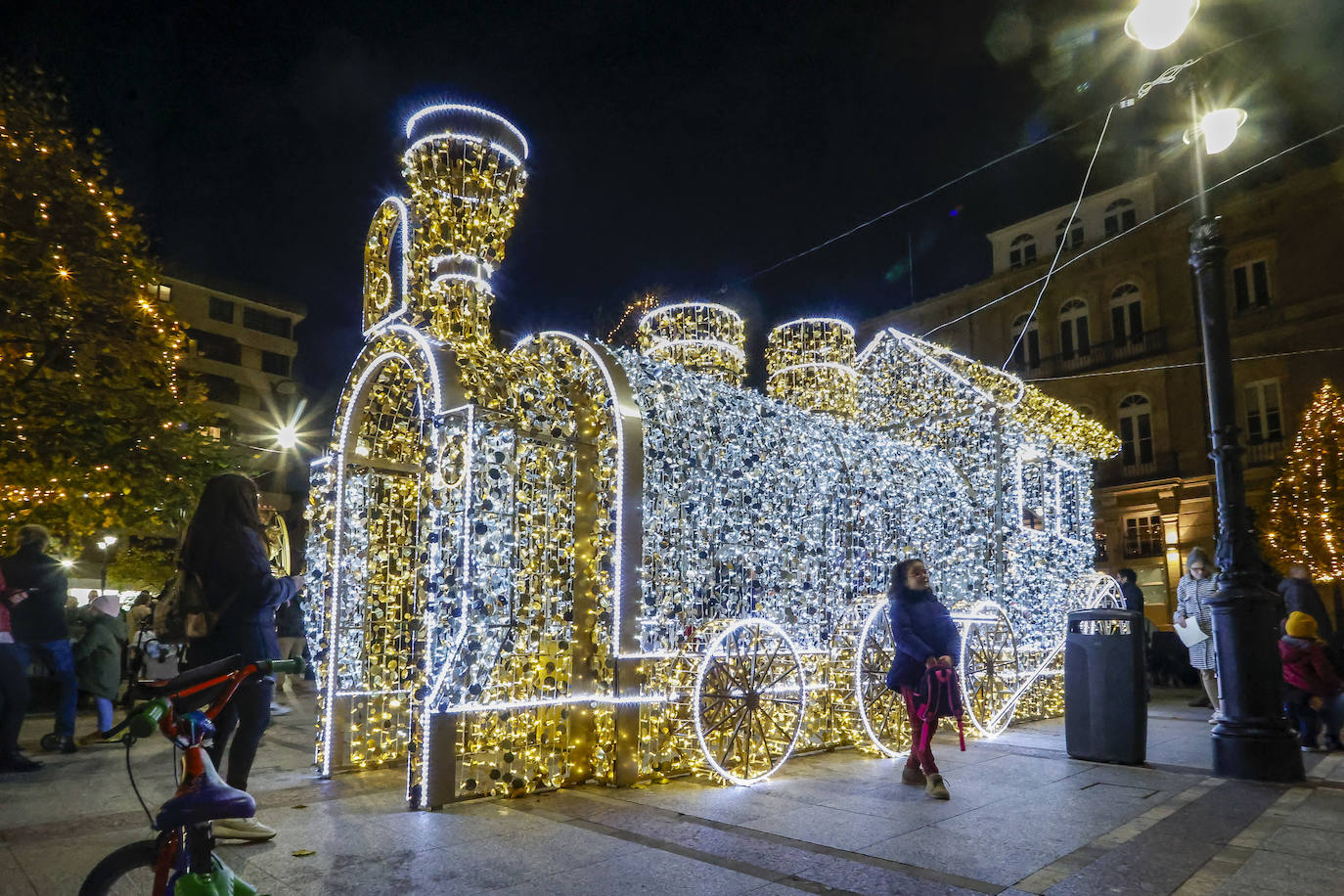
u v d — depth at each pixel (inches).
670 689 238.8
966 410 398.9
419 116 256.5
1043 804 210.8
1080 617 277.7
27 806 201.0
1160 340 998.4
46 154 460.4
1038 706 377.7
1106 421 1031.0
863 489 308.2
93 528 510.0
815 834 179.9
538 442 230.5
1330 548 710.5
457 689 202.8
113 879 99.8
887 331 431.2
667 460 243.8
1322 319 895.7
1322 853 170.4
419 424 278.4
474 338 254.5
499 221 263.1
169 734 97.0
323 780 232.7
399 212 262.1
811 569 285.7
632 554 229.8
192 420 530.3
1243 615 253.9
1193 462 958.4
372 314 273.0
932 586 335.0
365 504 263.1
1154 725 372.8
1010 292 1071.0
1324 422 738.8
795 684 263.3
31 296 451.8
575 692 230.5
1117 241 1046.4
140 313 496.1
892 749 275.9
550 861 158.9
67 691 280.7
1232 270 970.7
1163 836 182.1
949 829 185.9
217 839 165.6
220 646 185.9
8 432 440.8
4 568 269.7
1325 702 312.0
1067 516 449.4
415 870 152.6
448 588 205.8
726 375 353.4
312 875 148.7
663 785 226.8
